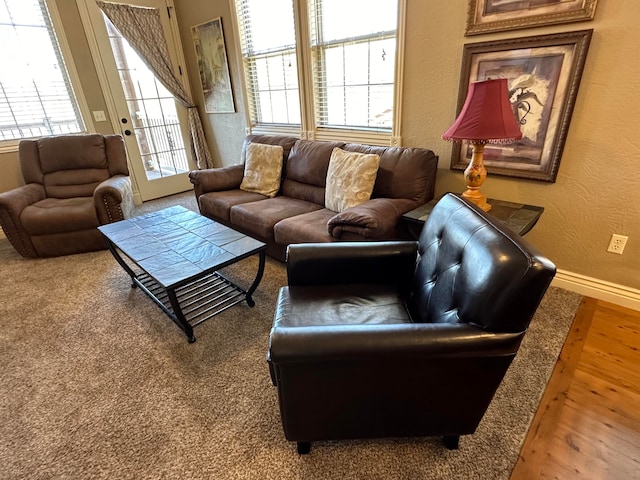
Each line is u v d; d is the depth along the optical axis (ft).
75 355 5.93
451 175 7.96
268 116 12.39
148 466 4.07
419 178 7.29
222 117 13.97
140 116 13.56
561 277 7.11
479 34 6.56
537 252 2.99
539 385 4.91
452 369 3.35
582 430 4.28
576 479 3.76
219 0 11.63
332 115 10.11
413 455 4.08
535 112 6.37
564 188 6.53
